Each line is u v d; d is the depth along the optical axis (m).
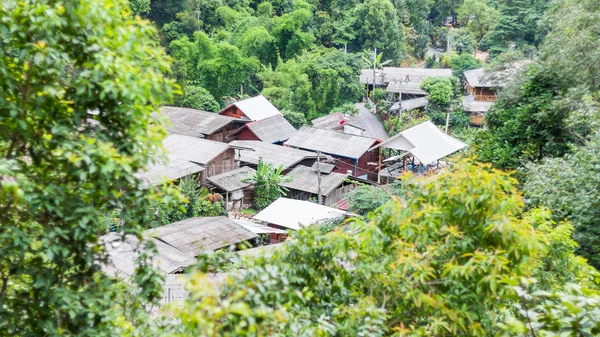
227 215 21.47
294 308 3.69
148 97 3.98
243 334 2.81
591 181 8.91
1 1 3.80
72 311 3.80
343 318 3.95
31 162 4.27
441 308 3.87
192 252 15.23
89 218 3.80
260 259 4.08
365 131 33.09
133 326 4.15
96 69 3.76
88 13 3.89
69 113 3.94
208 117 30.12
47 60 3.68
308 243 4.26
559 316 3.37
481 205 4.18
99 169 3.83
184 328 3.25
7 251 3.80
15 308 3.95
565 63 14.07
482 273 3.93
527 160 13.41
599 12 14.94
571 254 6.61
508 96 15.53
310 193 23.72
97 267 4.11
